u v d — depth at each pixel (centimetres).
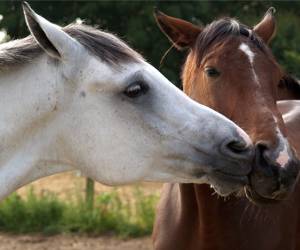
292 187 301
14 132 291
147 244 770
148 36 820
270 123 304
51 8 842
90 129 287
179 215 370
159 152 288
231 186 294
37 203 853
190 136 286
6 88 292
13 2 837
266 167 296
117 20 853
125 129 285
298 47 888
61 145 294
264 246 352
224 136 285
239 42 337
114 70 282
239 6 884
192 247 365
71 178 1341
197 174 291
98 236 805
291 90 509
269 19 383
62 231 817
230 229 354
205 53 348
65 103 287
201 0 820
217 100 332
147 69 289
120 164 288
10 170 291
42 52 291
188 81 370
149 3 827
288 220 365
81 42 286
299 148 383
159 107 286
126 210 878
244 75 324
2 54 287
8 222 838
